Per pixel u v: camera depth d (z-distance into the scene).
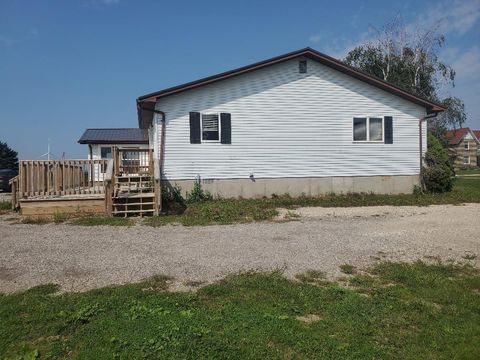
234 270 6.64
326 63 17.05
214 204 14.36
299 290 5.64
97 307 4.88
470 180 30.95
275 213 12.66
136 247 8.16
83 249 7.96
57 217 11.70
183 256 7.47
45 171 12.84
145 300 5.21
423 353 4.00
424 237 9.25
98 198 12.34
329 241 8.82
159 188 12.57
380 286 5.98
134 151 15.51
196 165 15.89
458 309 5.09
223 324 4.48
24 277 6.23
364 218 12.10
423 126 18.39
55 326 4.36
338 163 17.36
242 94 16.33
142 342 4.02
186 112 15.78
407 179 18.20
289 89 16.80
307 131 17.00
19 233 9.59
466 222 11.12
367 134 17.70
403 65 34.44
